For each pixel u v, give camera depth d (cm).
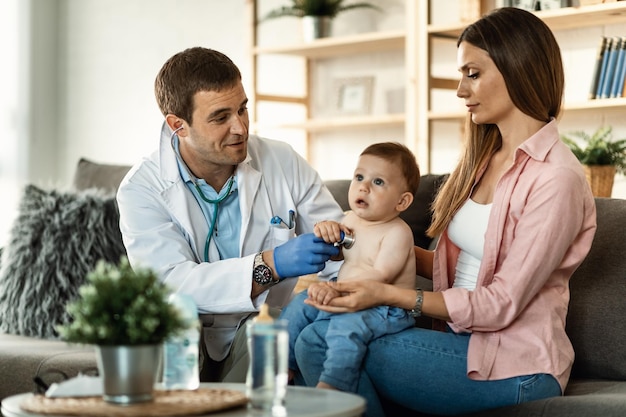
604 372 225
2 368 263
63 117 583
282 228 248
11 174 563
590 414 181
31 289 309
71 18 581
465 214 218
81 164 380
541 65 205
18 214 328
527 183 202
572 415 183
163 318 152
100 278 150
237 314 238
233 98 233
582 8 357
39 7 578
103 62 567
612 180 343
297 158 262
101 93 569
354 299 197
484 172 218
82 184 370
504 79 206
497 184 206
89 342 149
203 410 148
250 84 470
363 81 465
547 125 206
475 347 198
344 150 484
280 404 155
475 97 210
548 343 199
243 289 221
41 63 580
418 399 203
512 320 197
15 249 319
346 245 217
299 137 502
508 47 205
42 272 311
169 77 237
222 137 234
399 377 200
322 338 202
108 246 316
